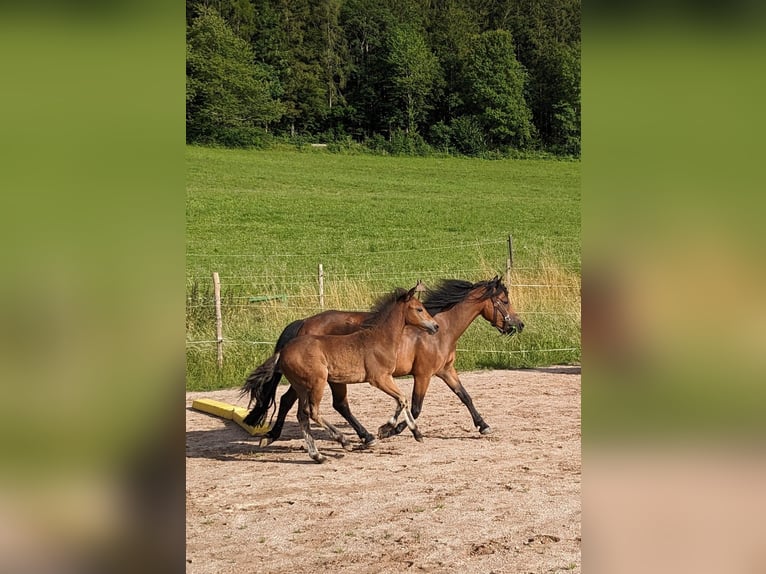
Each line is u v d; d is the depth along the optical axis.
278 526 5.25
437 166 55.81
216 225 35.34
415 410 7.79
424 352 7.70
